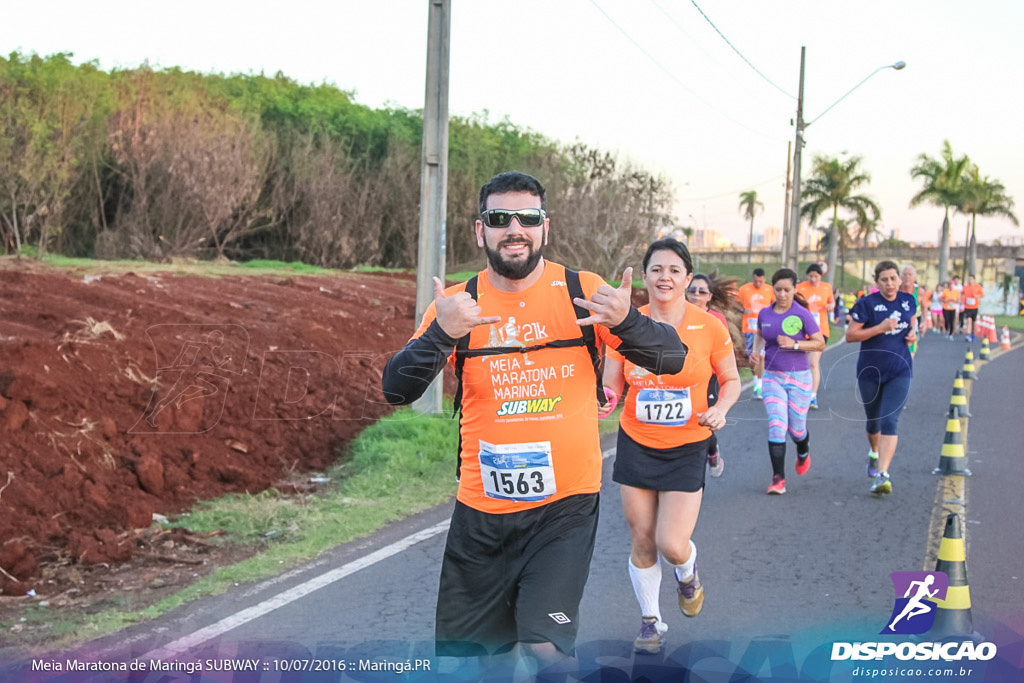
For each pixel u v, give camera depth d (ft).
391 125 114.52
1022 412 40.98
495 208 10.40
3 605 16.48
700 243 251.80
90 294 35.96
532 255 10.49
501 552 11.00
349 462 27.43
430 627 15.21
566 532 10.75
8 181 65.46
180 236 83.87
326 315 41.14
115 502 21.12
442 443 28.48
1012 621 15.61
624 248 75.25
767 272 149.28
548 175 75.41
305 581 17.74
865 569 18.75
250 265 82.99
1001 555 19.62
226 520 21.53
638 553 15.02
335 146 106.32
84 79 78.28
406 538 20.65
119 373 25.59
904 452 31.78
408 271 97.25
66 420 22.77
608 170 76.02
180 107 84.94
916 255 236.43
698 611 15.51
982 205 178.19
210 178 83.10
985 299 203.92
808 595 17.15
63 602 16.75
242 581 17.78
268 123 105.91
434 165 31.91
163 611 16.16
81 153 77.77
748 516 23.15
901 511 23.54
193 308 37.96
